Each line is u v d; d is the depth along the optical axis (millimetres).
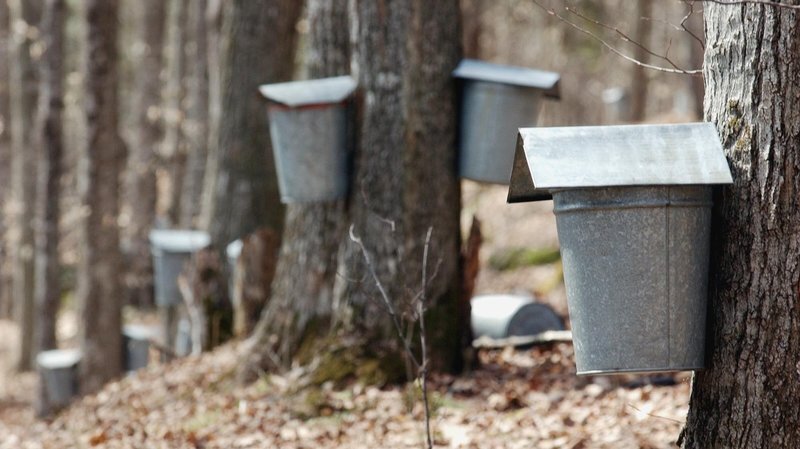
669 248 4457
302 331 9656
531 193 5250
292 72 15219
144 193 28797
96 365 16250
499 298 10641
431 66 8734
